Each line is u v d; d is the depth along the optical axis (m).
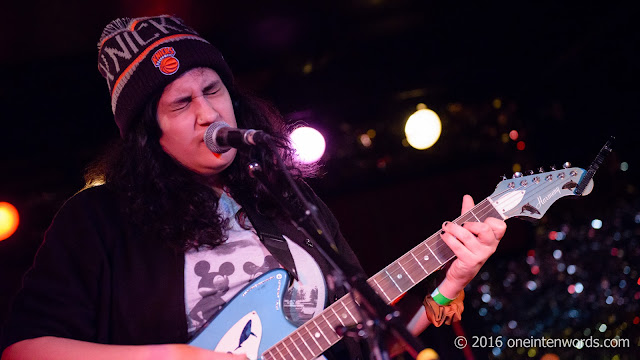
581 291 4.86
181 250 1.68
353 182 5.39
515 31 5.24
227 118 1.77
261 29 4.72
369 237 5.30
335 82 5.23
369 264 5.27
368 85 5.29
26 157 4.71
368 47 5.20
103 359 1.51
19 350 1.54
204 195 1.75
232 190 1.82
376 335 1.38
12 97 4.54
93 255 1.64
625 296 4.71
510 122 5.51
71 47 4.38
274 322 1.67
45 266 1.62
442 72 5.39
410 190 5.38
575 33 5.23
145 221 1.70
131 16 4.16
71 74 4.54
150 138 1.77
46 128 4.67
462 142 5.50
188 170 1.80
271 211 1.81
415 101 5.46
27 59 4.40
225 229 1.75
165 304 1.64
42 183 4.76
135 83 1.72
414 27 5.13
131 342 1.62
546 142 5.52
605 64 5.36
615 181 5.25
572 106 5.51
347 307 1.69
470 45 5.30
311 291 1.75
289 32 4.82
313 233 1.41
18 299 1.62
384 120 5.44
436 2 4.93
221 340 1.63
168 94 1.71
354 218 5.31
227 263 1.70
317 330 1.67
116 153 1.82
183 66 1.72
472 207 1.81
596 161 1.77
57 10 3.94
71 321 1.59
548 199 1.78
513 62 5.39
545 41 5.29
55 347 1.53
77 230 1.66
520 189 1.80
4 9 3.84
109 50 1.78
